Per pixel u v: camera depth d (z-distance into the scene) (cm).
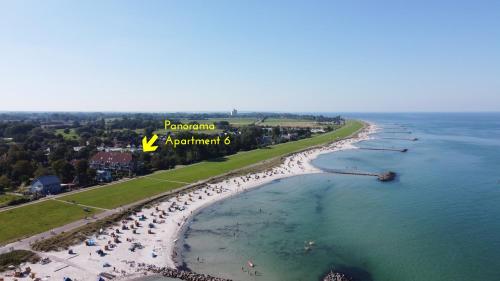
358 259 7712
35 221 9619
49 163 17150
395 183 14512
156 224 9844
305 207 11500
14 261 7281
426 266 7325
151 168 17188
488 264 7350
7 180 13500
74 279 6762
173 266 7456
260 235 9169
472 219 10012
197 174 16212
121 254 7888
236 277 7031
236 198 12688
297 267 7419
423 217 10238
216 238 8994
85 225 9319
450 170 17000
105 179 14788
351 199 12306
